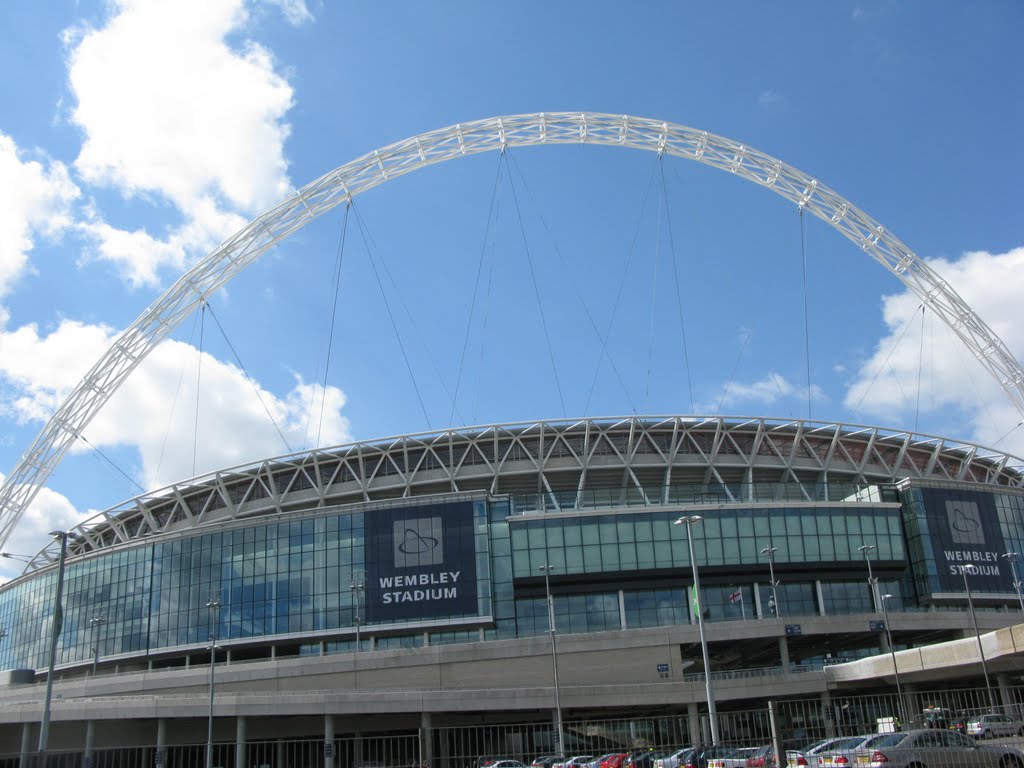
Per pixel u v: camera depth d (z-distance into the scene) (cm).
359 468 9944
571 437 9919
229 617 8625
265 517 8875
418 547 8481
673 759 2852
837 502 8906
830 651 8562
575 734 6109
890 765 2461
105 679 7181
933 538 8944
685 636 6994
